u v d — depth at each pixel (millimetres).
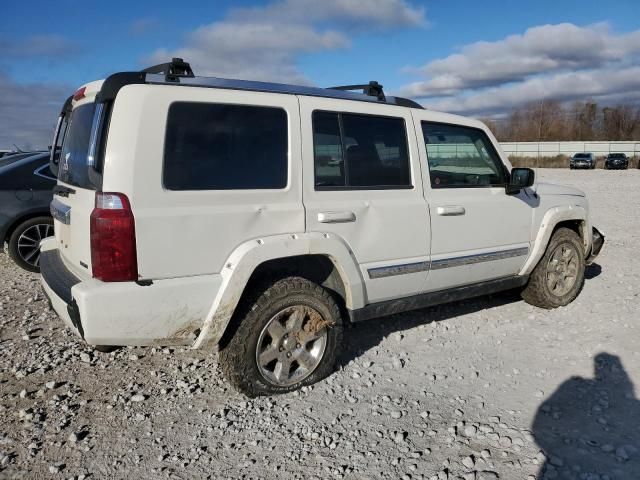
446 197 4352
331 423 3281
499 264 4793
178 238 3092
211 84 3348
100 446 3055
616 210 14008
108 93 3043
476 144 4703
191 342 3307
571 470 2791
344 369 4016
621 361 4094
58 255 3961
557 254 5320
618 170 43031
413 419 3320
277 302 3453
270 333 3484
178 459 2930
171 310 3105
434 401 3543
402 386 3758
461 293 4613
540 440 3072
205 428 3240
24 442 3086
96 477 2783
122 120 2982
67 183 3732
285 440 3105
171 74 3238
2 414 3410
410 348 4426
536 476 2748
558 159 55438
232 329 3391
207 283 3193
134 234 2957
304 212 3549
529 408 3436
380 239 3920
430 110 4441
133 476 2793
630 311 5242
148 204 3006
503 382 3807
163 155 3061
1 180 6695
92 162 3068
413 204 4094
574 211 5344
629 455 2916
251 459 2930
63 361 4227
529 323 4996
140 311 3014
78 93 3738
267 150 3449
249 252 3262
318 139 3678
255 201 3377
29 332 4844
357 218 3795
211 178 3225
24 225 6867
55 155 4379
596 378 3832
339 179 3770
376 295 4012
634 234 9914
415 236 4117
